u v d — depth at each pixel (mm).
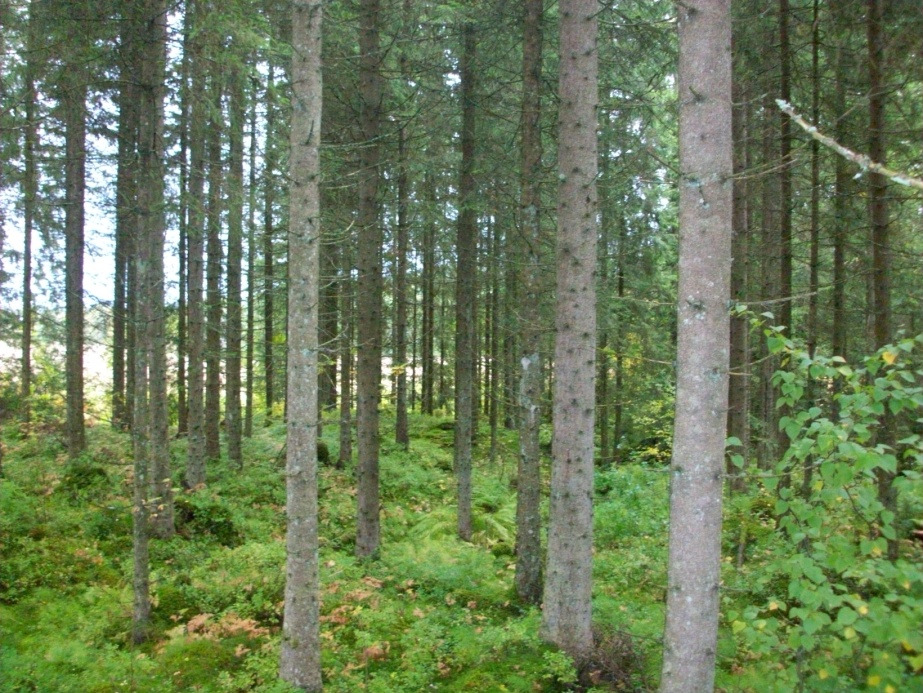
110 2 8500
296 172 6266
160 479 10164
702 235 4359
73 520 10273
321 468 15820
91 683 6414
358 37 10555
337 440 19531
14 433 15898
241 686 6488
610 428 21594
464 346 12133
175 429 19875
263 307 19312
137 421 7715
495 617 8508
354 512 12648
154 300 9914
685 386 4430
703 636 4422
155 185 8914
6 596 8094
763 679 5441
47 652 6855
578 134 7266
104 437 16719
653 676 6586
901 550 5871
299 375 6289
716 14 4328
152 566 9266
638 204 14297
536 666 6910
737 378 11070
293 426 6316
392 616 8000
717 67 4332
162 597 8367
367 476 10195
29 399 15875
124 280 17875
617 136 10531
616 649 7066
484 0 9570
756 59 9719
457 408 12273
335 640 7555
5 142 9875
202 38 8859
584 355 7277
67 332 13352
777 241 10656
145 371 7738
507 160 10898
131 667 6582
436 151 12125
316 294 6375
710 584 4426
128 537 10133
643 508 12039
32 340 18047
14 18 8680
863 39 8977
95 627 7520
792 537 4191
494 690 6480
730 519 9945
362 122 10289
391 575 9664
